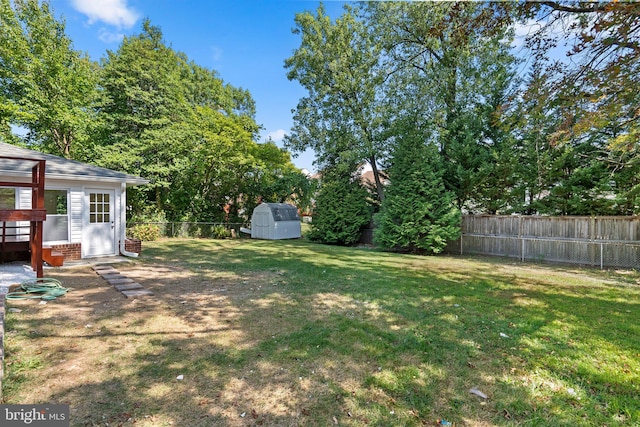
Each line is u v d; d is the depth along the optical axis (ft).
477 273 24.76
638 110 15.20
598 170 30.40
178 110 54.39
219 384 8.41
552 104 15.94
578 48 14.76
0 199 24.48
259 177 64.03
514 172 35.73
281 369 9.25
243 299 16.40
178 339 11.18
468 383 8.63
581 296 17.62
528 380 8.79
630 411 7.43
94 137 49.67
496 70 36.73
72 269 23.76
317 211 53.16
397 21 42.04
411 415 7.29
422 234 37.45
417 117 42.98
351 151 48.29
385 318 13.71
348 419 7.12
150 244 43.04
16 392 7.73
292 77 55.11
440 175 37.65
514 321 13.41
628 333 12.12
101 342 10.77
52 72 44.88
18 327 11.76
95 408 7.26
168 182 52.44
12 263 23.49
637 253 26.96
